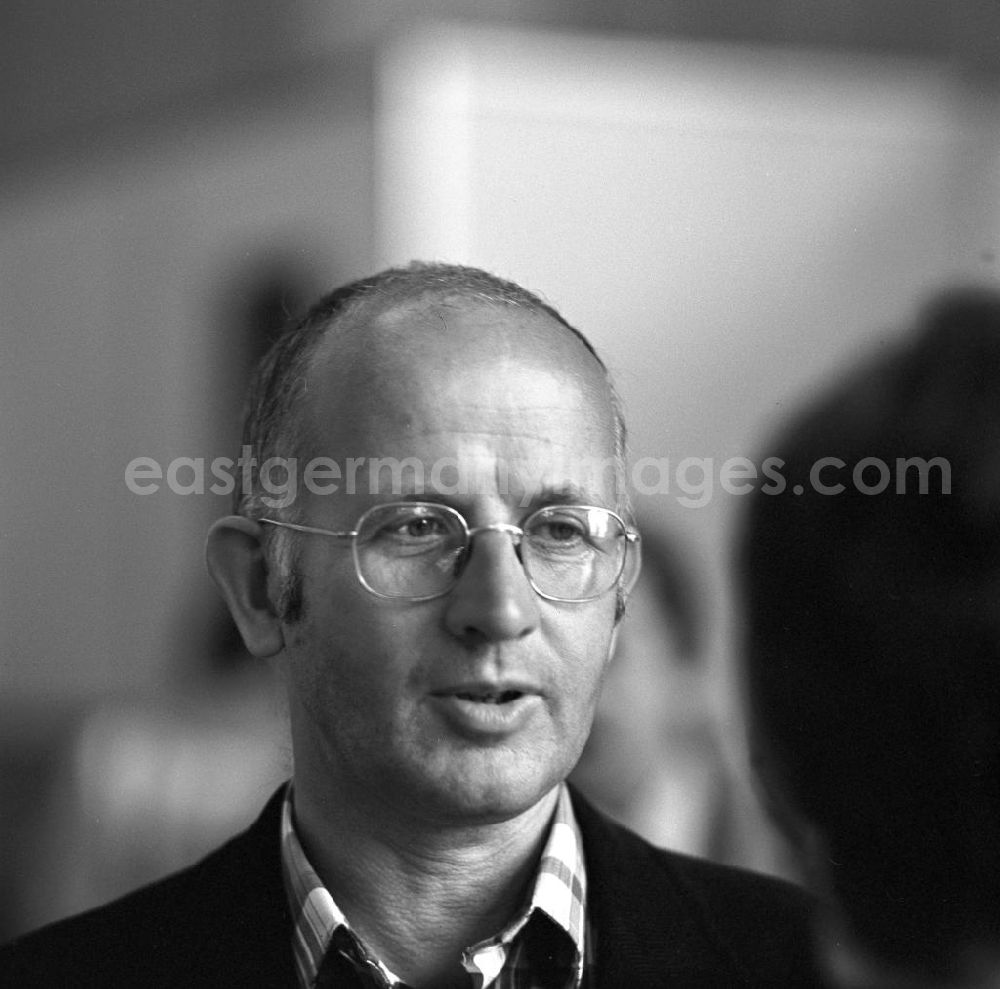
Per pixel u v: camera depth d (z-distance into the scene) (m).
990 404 4.30
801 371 4.86
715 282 4.98
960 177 5.10
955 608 4.14
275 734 5.26
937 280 4.91
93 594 5.76
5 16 6.02
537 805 2.96
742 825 4.32
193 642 5.62
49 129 6.03
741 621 4.44
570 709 2.80
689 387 4.89
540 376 2.87
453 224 5.06
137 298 5.81
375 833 2.90
